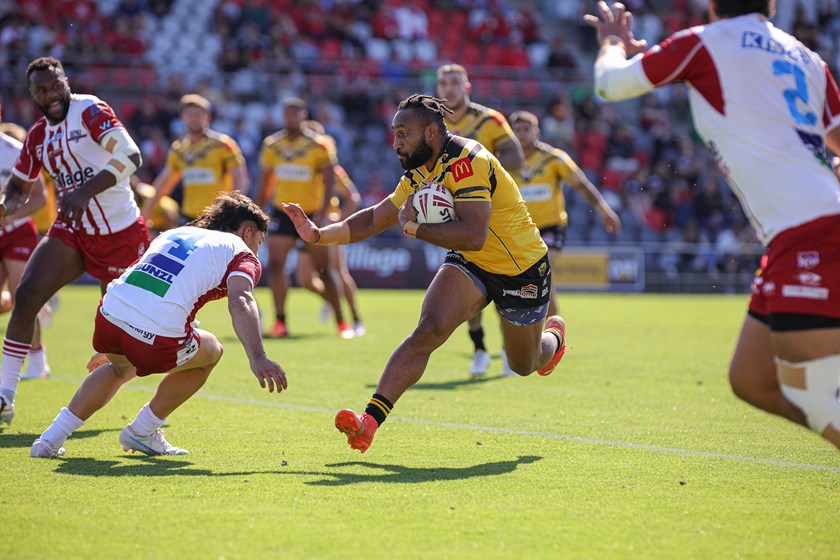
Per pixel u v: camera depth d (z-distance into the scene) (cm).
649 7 11719
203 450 1956
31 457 1866
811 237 1375
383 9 10800
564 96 10181
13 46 8675
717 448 2016
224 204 1931
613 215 3822
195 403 2575
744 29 1455
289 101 4441
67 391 2728
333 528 1384
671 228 9744
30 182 2322
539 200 3803
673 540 1343
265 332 4662
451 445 2028
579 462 1862
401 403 2616
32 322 2188
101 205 2234
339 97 9750
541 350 2116
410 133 1803
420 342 1833
